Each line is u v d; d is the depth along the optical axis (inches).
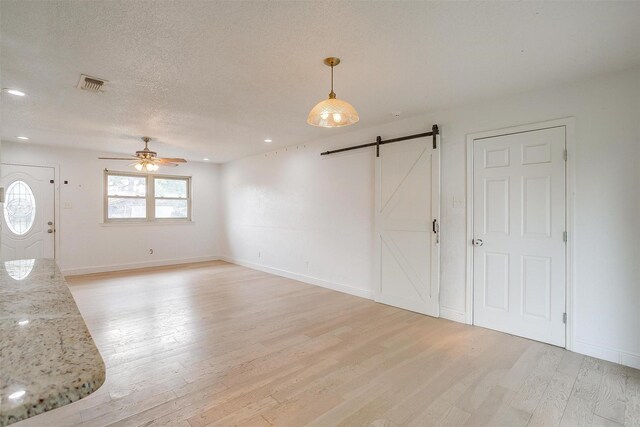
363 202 188.4
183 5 75.0
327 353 115.6
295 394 90.4
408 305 163.6
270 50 96.3
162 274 250.2
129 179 272.1
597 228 113.6
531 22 82.3
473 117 143.4
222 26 83.8
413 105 145.3
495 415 81.5
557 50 96.3
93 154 252.1
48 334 34.9
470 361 109.7
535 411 83.1
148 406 84.4
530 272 128.1
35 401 23.2
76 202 245.0
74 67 106.6
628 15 79.0
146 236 279.0
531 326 127.6
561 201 121.1
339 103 88.3
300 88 125.6
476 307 142.8
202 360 109.8
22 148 223.9
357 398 88.7
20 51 95.7
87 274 247.1
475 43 92.6
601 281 112.7
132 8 75.9
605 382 96.8
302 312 160.4
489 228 138.9
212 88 125.3
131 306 168.6
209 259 317.1
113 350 116.9
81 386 25.4
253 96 133.8
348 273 196.5
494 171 137.3
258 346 121.2
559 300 121.3
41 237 232.1
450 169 150.6
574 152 118.2
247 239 283.9
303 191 227.0
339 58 101.6
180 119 166.4
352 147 191.3
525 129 129.2
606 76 112.2
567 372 102.6
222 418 79.9
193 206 306.0
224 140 216.8
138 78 115.3
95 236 253.8
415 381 97.3
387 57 100.8
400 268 166.9
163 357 111.7
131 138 209.9
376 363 108.3
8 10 75.7
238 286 213.6
